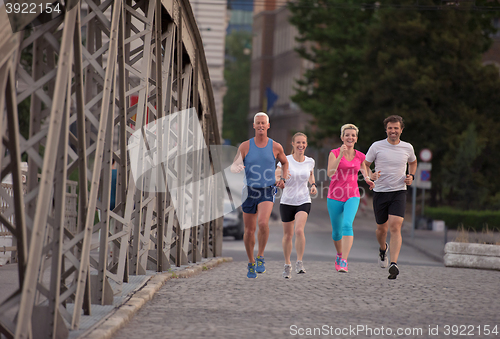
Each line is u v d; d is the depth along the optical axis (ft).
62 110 49.37
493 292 92.27
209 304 75.15
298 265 104.06
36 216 46.96
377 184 104.99
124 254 77.82
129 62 92.53
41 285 52.70
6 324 49.16
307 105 499.92
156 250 101.86
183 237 114.52
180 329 60.85
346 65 462.19
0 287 81.66
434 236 287.28
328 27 474.49
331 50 485.56
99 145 61.41
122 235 78.43
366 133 419.95
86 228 58.44
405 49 401.90
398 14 403.95
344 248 107.96
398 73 394.32
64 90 49.67
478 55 416.05
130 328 60.80
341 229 108.99
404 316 70.64
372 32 413.80
